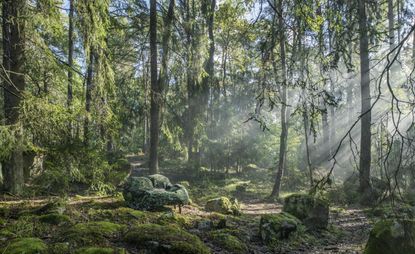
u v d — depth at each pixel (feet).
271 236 24.73
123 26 51.78
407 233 18.65
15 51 29.17
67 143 29.91
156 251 18.89
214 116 71.46
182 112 64.54
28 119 24.89
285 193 53.31
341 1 19.04
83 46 28.55
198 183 58.80
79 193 36.19
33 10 26.30
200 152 64.69
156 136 49.14
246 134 68.03
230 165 68.74
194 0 62.69
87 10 26.89
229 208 33.81
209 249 20.59
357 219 34.27
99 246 18.58
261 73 18.20
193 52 52.65
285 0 16.97
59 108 25.91
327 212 30.09
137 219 26.16
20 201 29.60
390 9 51.21
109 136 33.99
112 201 32.68
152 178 34.42
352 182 46.47
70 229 20.65
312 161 68.18
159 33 55.31
